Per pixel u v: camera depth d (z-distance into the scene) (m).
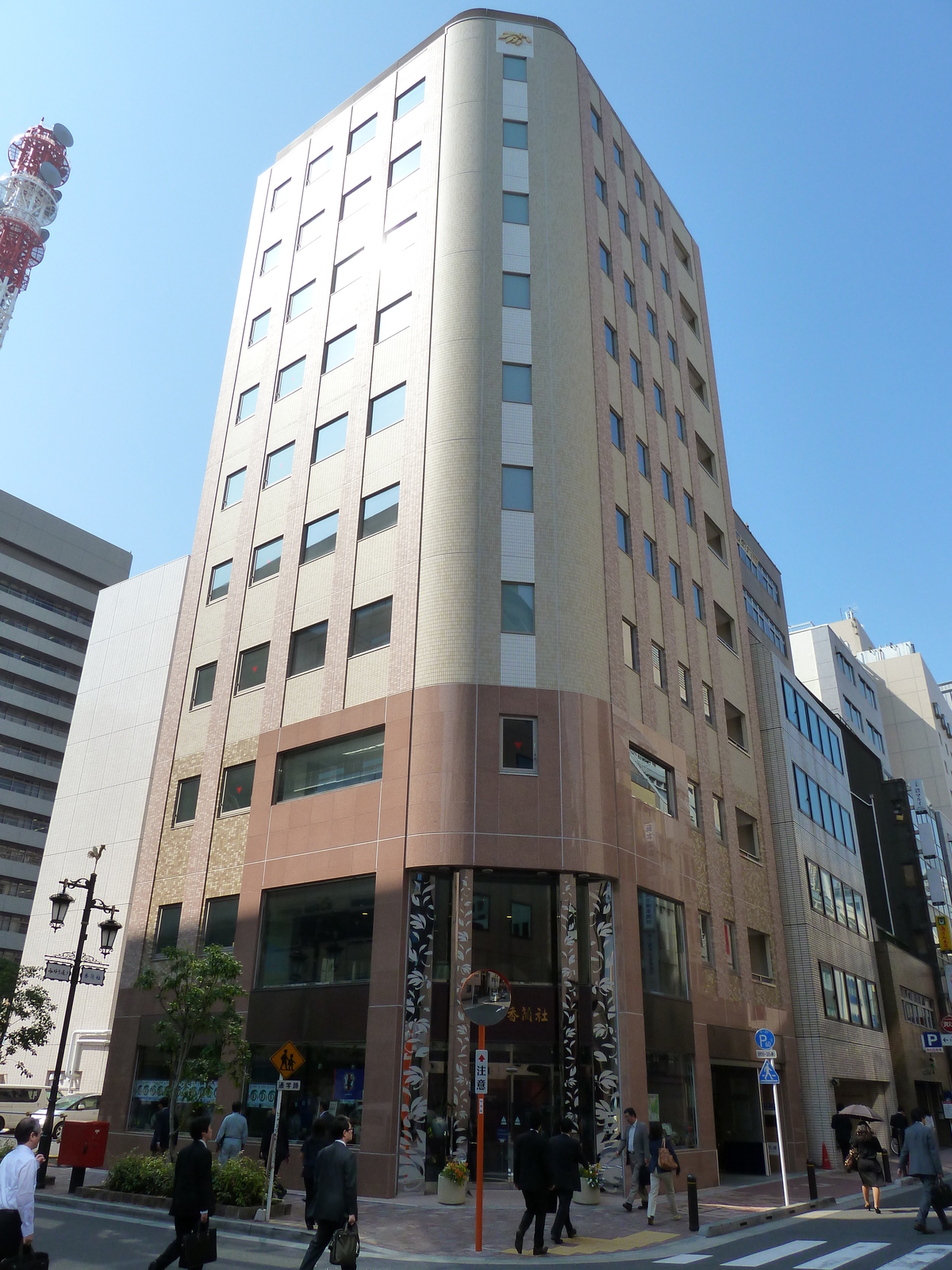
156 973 21.61
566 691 24.00
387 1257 12.93
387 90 35.47
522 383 27.59
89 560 84.12
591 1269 12.21
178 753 30.52
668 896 25.70
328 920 23.66
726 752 32.97
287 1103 22.30
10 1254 8.18
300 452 31.66
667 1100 23.33
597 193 34.34
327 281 34.12
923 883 51.72
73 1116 28.41
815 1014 33.09
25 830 74.81
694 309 41.72
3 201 76.25
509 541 25.45
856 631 86.38
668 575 31.83
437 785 22.62
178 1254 10.20
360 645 26.50
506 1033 20.77
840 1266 12.10
